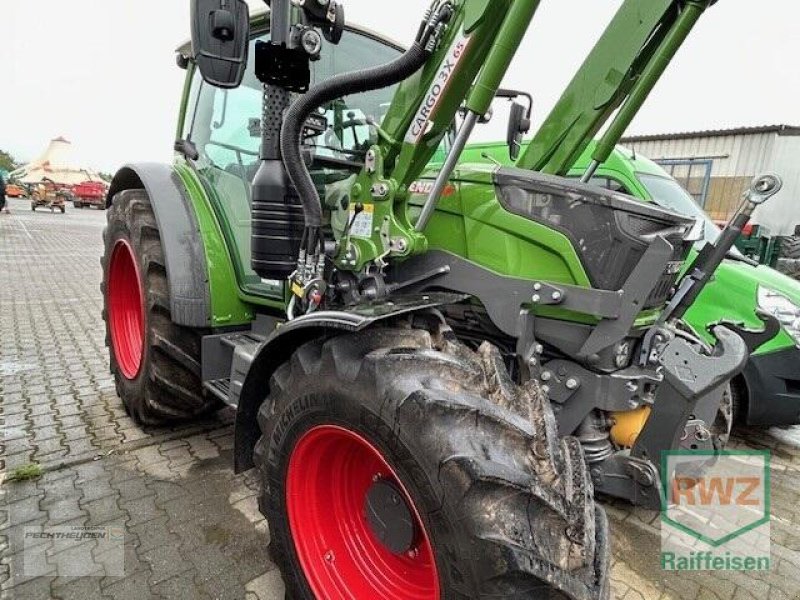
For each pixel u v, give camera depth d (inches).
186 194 109.5
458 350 60.2
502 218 70.4
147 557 77.7
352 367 55.4
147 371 107.9
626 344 69.8
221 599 70.4
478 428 49.8
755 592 78.5
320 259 72.1
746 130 409.4
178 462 106.1
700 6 68.9
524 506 47.0
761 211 414.6
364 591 62.7
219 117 109.2
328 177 90.4
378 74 63.9
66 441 113.1
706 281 76.4
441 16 61.5
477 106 62.2
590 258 65.2
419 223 70.0
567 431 70.6
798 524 97.1
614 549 87.3
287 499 64.0
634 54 70.9
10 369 158.1
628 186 168.6
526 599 45.3
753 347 78.4
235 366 92.5
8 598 68.6
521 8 56.6
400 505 56.7
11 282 307.4
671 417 65.3
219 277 104.0
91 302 262.4
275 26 66.9
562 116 79.0
